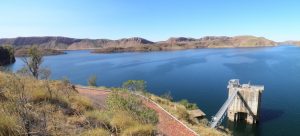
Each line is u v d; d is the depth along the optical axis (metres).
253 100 55.75
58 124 9.26
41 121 8.86
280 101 66.81
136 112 14.22
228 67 140.12
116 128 10.80
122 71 138.62
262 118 55.59
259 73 114.88
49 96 12.83
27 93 11.86
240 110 57.06
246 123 55.59
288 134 45.66
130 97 15.62
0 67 21.70
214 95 76.38
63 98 13.76
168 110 23.81
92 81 58.66
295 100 67.06
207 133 18.62
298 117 54.19
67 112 12.18
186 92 81.94
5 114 7.82
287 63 149.88
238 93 57.22
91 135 9.13
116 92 16.23
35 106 10.58
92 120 11.13
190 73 124.12
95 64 185.38
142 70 140.62
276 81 94.00
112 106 14.65
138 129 10.93
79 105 14.71
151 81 104.56
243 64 151.00
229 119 58.44
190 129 17.66
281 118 54.22
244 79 101.12
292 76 103.94
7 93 10.83
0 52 145.25
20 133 7.27
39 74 30.27
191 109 46.34
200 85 92.88
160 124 17.53
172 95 78.25
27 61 32.97
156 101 30.45
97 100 23.31
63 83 25.34
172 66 155.75
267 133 47.47
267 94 74.62
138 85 34.66
